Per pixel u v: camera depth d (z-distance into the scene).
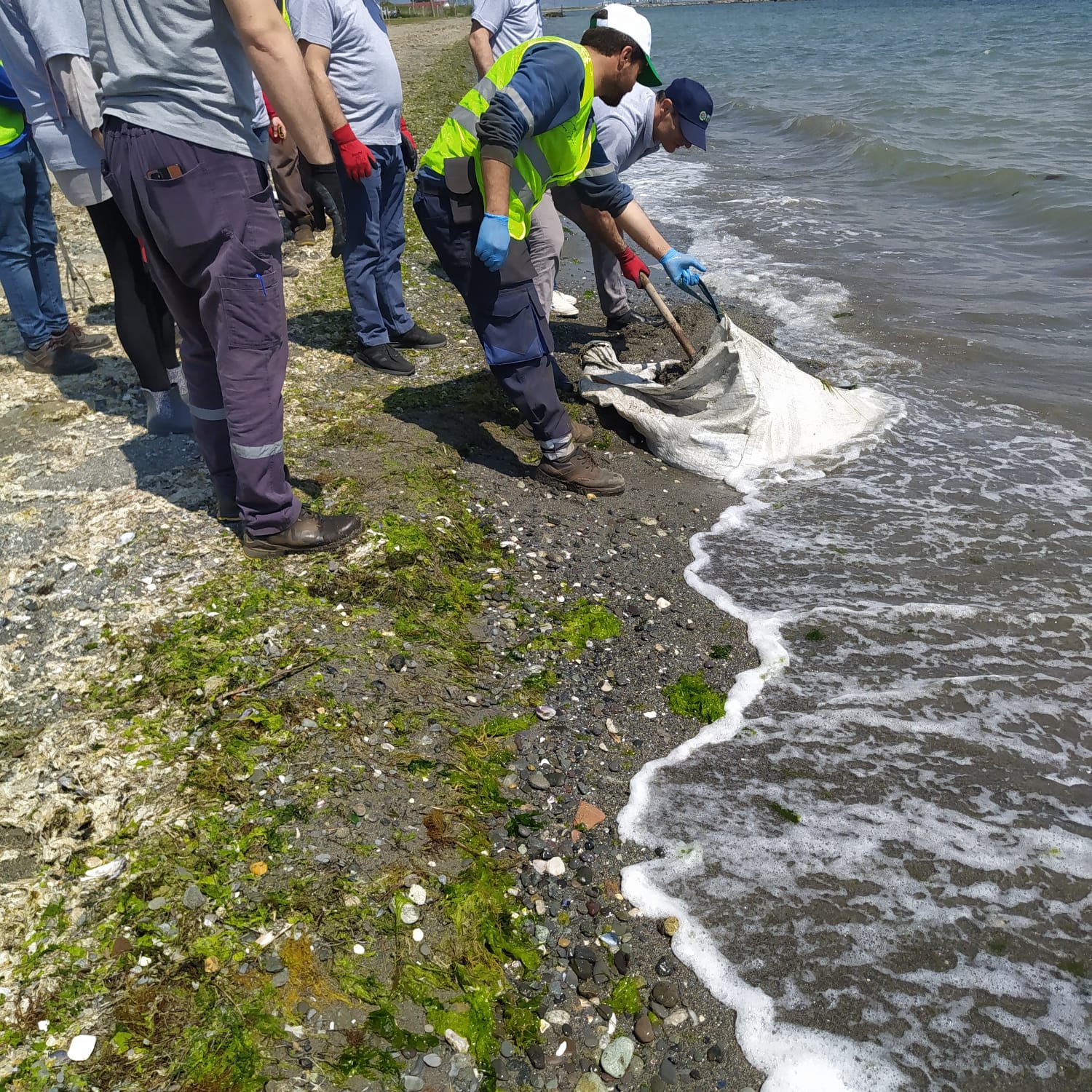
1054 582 3.63
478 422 4.57
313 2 3.82
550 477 4.14
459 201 3.47
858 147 11.77
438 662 3.00
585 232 5.41
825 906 2.35
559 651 3.22
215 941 2.02
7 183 4.30
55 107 3.35
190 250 2.67
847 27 39.69
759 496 4.32
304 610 3.07
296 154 7.03
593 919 2.30
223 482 3.36
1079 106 13.98
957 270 7.35
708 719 2.98
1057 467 4.48
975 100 15.20
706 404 4.53
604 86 3.61
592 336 5.93
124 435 4.18
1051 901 2.37
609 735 2.88
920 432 4.84
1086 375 5.39
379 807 2.40
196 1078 1.77
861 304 6.64
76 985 1.93
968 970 2.20
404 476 3.92
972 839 2.54
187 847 2.23
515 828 2.51
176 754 2.50
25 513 3.59
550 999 2.10
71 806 2.37
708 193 10.45
